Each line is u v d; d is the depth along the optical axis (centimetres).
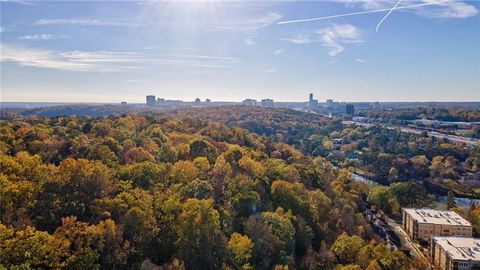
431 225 12312
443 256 10325
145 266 6225
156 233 7206
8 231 5788
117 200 7400
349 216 11075
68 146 11019
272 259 7919
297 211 10250
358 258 8581
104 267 6316
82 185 7769
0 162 7975
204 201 7794
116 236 6544
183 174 9869
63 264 5725
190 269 6925
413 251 11656
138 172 9188
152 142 12962
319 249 9388
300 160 16538
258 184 10369
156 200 8031
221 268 7012
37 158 8781
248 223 8219
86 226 6456
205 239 7369
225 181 9956
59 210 7019
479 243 10881
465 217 13875
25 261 5500
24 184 7219
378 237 11881
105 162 9938
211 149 12731
